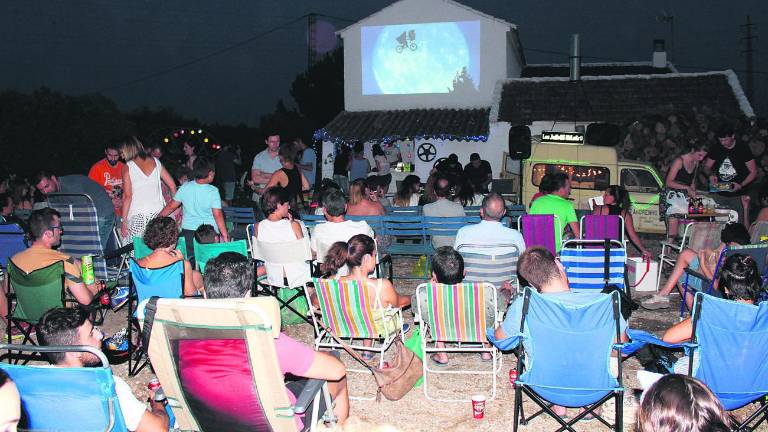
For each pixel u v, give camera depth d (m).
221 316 3.21
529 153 12.25
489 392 5.20
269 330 3.20
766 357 3.79
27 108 25.88
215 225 7.12
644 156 17.19
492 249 5.86
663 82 20.09
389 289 4.98
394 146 20.16
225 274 3.62
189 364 3.34
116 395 3.04
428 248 8.09
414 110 22.27
